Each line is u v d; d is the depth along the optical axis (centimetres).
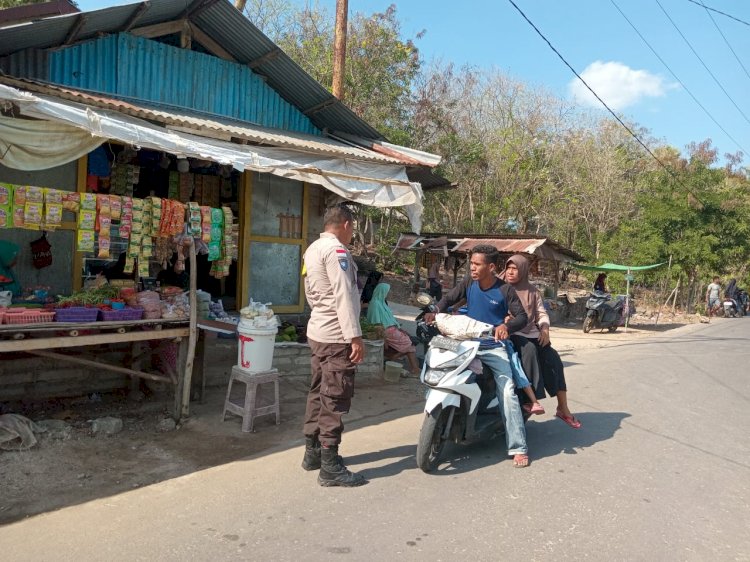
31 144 481
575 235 3089
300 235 862
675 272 2319
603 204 2980
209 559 310
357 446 511
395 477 439
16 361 535
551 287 1714
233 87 799
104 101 586
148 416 551
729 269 2733
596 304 1531
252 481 418
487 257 482
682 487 445
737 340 1457
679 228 2359
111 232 549
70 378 568
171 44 750
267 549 323
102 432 495
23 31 586
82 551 312
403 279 2228
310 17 2062
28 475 405
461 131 2598
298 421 564
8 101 444
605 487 437
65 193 462
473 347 459
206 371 673
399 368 774
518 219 2769
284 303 857
